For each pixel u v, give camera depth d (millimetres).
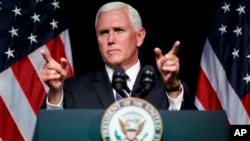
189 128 6000
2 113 13758
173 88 7824
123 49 9102
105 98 8438
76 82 8875
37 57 14375
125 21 9242
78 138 5914
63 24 15094
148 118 5770
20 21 14609
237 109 14445
